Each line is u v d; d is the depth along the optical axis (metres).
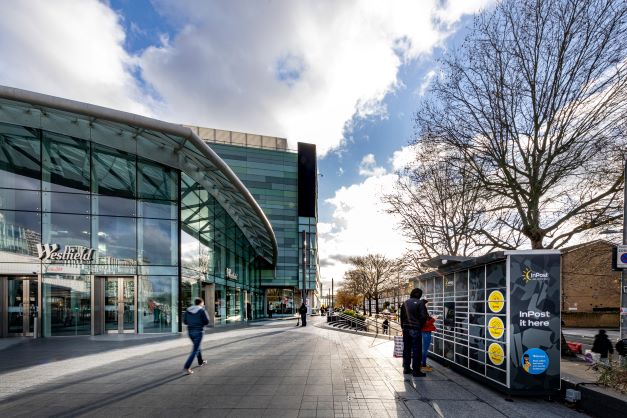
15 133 14.70
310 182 45.31
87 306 14.70
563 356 10.32
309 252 44.22
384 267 49.19
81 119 14.79
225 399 5.51
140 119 12.28
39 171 14.84
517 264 5.61
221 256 23.17
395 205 18.16
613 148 9.44
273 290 46.84
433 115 12.74
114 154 15.86
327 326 19.81
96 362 8.50
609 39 9.12
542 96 10.27
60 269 14.52
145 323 15.39
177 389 6.09
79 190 15.23
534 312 5.56
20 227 14.38
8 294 14.19
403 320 7.39
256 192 43.19
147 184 16.27
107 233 15.37
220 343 12.20
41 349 10.77
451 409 5.05
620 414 4.32
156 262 15.95
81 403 5.34
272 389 6.08
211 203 21.17
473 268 6.87
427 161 14.80
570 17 9.59
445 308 8.35
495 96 10.98
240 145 43.31
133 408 5.10
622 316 6.36
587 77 9.41
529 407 5.13
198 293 18.86
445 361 8.15
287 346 11.41
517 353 5.51
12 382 6.59
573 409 5.04
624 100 9.20
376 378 6.89
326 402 5.36
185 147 15.18
